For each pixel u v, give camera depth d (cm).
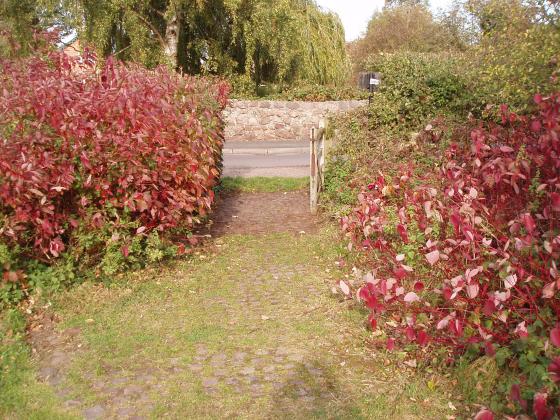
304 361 416
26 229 520
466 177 412
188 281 588
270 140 1941
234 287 573
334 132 941
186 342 446
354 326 471
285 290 562
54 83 562
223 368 407
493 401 338
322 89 2053
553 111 368
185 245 698
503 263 332
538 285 328
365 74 1327
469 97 973
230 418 344
